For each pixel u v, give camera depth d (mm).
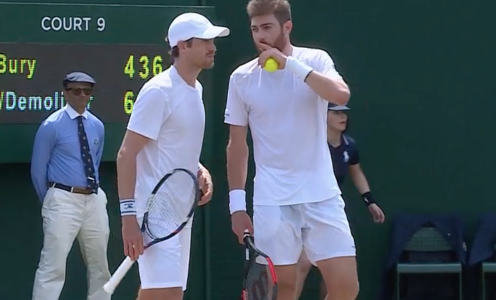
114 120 27484
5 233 28141
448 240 29422
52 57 27062
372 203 27875
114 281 18750
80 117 26172
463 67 30375
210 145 28781
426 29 30188
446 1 30219
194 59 18328
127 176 18094
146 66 27703
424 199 30328
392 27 30062
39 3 26984
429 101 30297
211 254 29562
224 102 29438
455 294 29391
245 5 29375
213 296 29641
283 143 18672
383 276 29797
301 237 18938
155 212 18344
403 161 30234
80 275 28641
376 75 30062
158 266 18234
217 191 29516
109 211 28641
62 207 25781
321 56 19062
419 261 29375
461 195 30438
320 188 18719
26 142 26938
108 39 27438
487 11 30344
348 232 18875
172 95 18203
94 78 27359
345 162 26922
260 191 18906
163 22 27812
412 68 30203
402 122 30219
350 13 29875
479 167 30531
